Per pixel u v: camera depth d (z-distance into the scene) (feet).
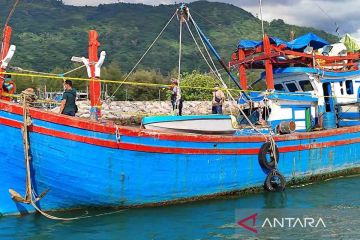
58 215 30.07
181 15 38.22
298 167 41.47
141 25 502.38
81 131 28.73
